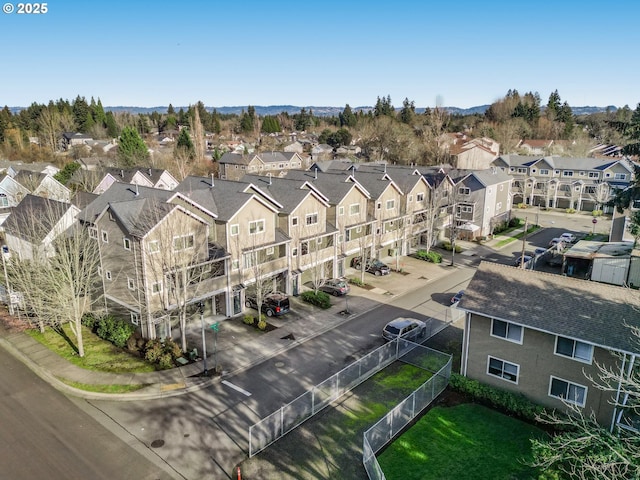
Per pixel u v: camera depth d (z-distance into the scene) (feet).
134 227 97.86
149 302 98.73
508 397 78.95
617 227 174.40
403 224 170.91
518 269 88.79
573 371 75.10
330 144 508.94
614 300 77.00
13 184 204.03
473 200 203.72
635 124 96.37
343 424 75.77
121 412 78.23
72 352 98.12
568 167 265.75
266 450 69.26
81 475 63.93
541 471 63.10
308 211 133.69
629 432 68.69
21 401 81.35
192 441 70.95
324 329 110.83
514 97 550.77
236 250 115.44
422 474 64.54
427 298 132.57
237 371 91.30
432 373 92.32
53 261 103.60
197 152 374.63
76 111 522.88
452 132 461.37
